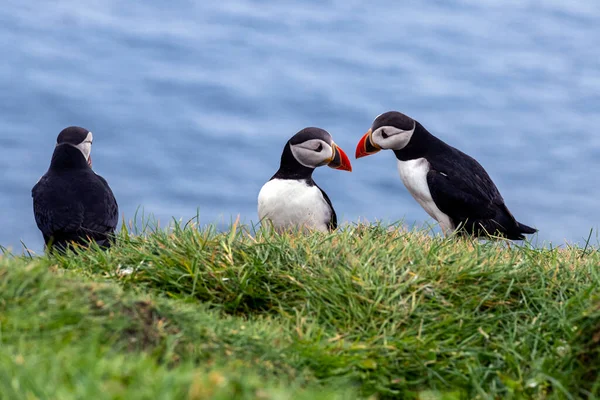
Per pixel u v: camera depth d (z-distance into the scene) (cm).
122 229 1070
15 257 977
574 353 798
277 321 904
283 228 1279
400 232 1134
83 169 1255
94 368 616
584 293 918
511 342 863
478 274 955
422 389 826
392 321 902
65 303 757
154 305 797
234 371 718
